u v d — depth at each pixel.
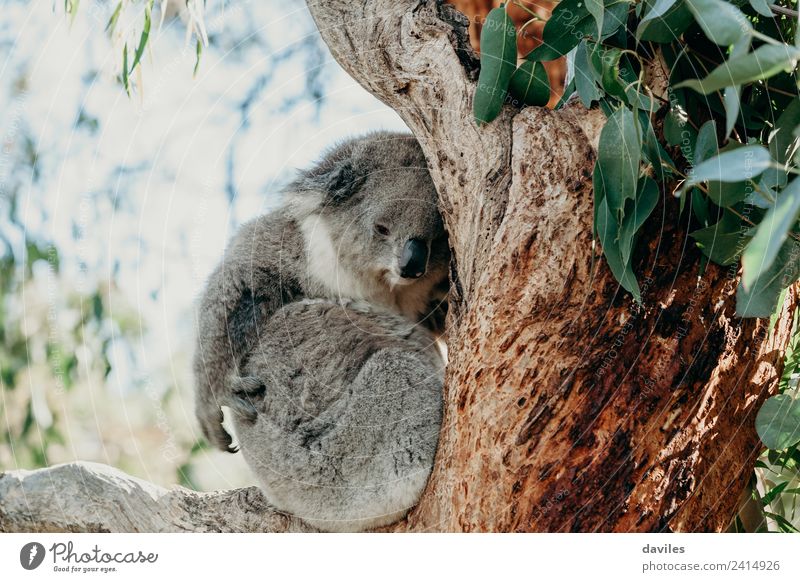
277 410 2.86
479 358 2.06
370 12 2.59
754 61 1.44
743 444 2.06
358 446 2.68
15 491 2.76
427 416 2.65
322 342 2.95
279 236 3.20
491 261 2.12
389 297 3.26
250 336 3.03
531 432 1.97
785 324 2.17
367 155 3.23
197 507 2.82
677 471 1.94
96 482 2.79
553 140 2.17
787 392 2.21
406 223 3.05
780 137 2.02
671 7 2.03
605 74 2.09
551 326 2.01
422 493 2.56
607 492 1.92
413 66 2.49
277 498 2.78
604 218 1.97
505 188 2.20
